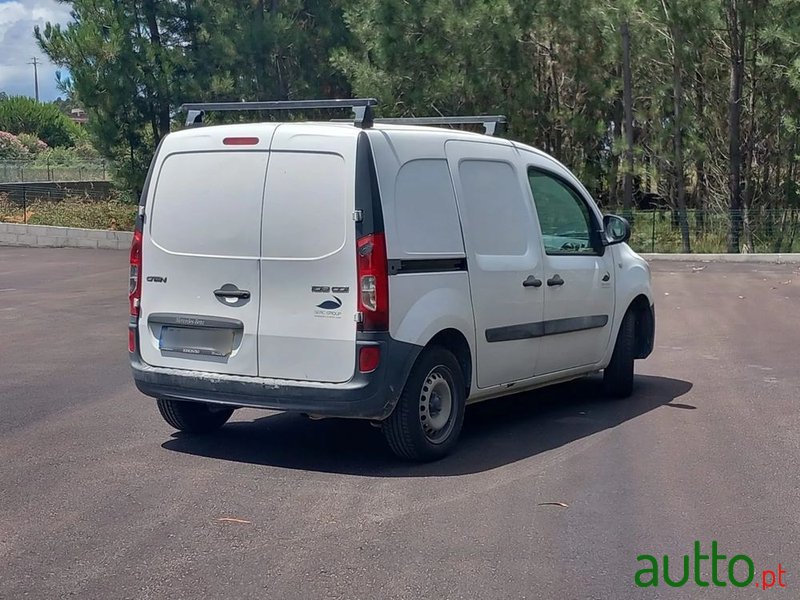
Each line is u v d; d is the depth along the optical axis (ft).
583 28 91.97
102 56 98.02
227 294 22.18
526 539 17.69
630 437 25.14
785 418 27.20
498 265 24.39
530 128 95.09
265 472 21.91
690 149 94.02
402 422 21.97
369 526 18.34
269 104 22.90
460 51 91.50
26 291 57.98
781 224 93.35
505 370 25.00
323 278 21.31
